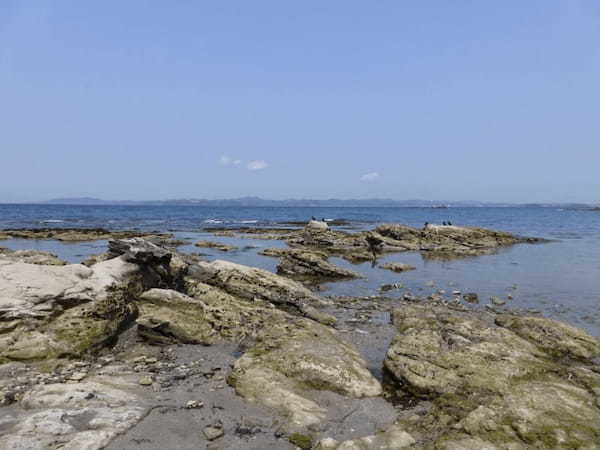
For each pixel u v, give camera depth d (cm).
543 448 767
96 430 809
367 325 1800
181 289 2012
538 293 2530
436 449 788
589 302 2297
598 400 952
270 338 1397
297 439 851
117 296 1565
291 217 15225
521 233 7781
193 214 16312
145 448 782
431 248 5041
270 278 2173
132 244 1948
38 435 774
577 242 5947
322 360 1161
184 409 959
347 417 966
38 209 19862
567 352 1458
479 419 866
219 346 1483
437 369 1134
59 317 1368
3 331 1237
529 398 934
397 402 1060
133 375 1160
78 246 4762
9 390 1012
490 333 1480
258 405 1000
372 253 4600
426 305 2202
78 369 1191
